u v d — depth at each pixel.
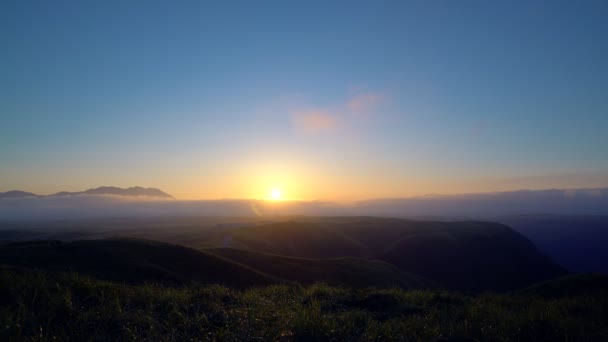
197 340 6.41
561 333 7.60
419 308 9.80
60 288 8.51
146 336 6.51
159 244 41.59
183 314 7.75
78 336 6.29
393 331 7.36
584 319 8.88
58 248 35.47
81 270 28.75
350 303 10.41
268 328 7.20
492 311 9.36
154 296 9.16
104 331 6.67
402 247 86.12
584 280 17.25
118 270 30.47
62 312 7.19
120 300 8.62
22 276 9.61
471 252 85.06
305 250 93.88
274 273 43.81
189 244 106.12
